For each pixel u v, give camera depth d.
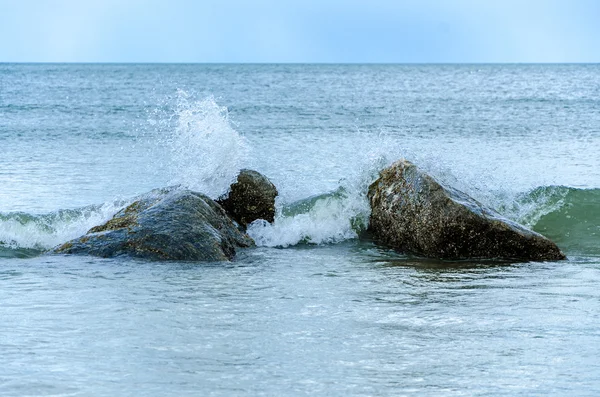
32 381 6.96
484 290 11.20
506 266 13.31
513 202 17.27
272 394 6.70
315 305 10.15
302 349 8.07
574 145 34.62
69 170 25.72
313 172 25.36
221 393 6.72
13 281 11.49
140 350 7.96
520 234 13.95
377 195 16.09
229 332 8.71
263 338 8.48
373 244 15.74
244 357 7.77
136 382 6.98
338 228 16.33
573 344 8.29
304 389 6.84
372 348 8.12
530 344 8.30
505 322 9.26
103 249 13.57
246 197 16.52
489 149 32.97
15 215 15.93
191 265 12.96
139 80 116.31
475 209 14.17
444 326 9.07
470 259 14.04
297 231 16.05
